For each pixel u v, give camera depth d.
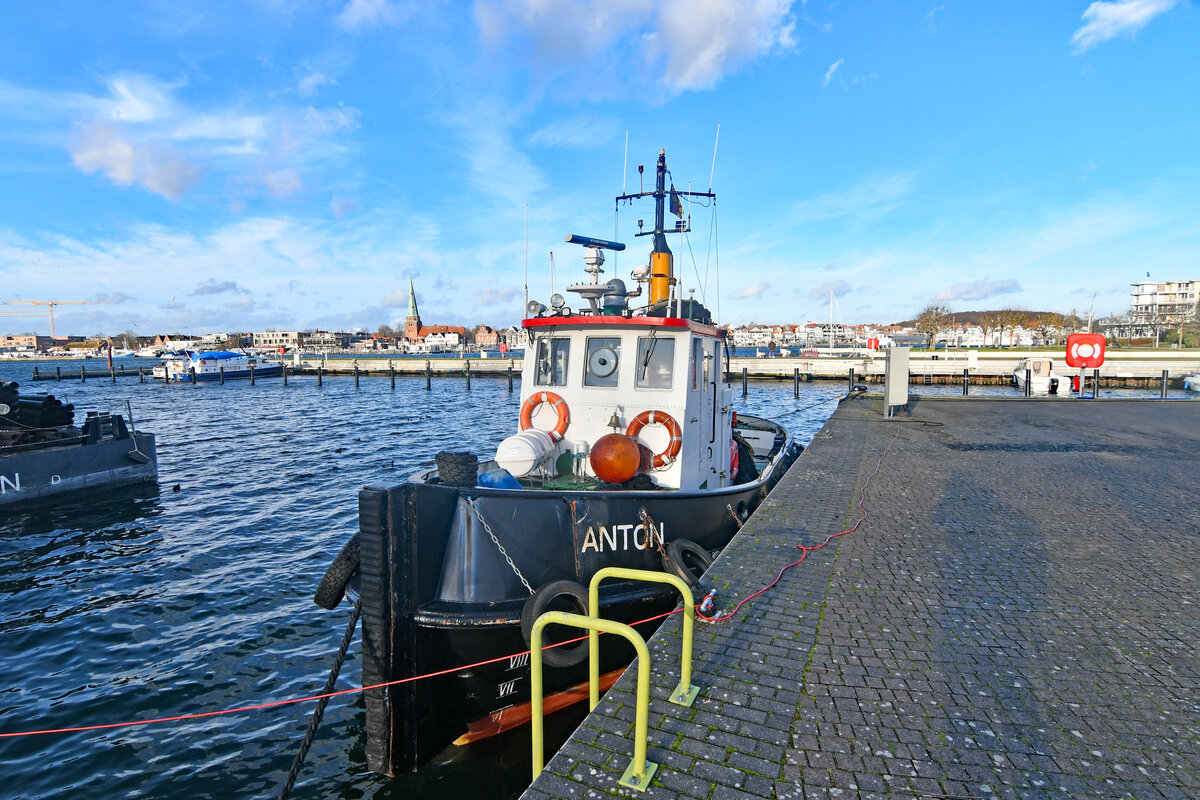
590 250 8.05
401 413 35.44
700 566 5.88
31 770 5.58
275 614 8.75
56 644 7.95
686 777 2.89
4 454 14.77
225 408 38.81
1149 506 7.88
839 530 6.80
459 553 5.09
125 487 16.45
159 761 5.70
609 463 6.43
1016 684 3.66
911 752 3.04
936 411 20.36
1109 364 42.06
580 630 5.27
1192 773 2.88
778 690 3.61
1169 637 4.26
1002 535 6.64
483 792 5.17
